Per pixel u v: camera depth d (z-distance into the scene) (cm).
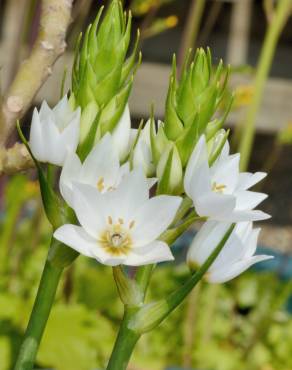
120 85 37
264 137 270
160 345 111
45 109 37
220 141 37
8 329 85
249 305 132
